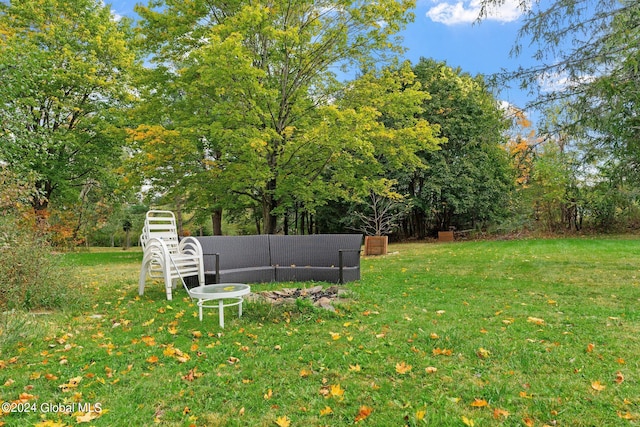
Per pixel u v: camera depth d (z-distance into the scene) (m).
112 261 12.77
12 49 10.21
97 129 15.75
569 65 6.36
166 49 11.81
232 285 4.79
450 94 18.92
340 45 11.50
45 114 15.62
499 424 2.26
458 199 18.47
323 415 2.39
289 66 11.97
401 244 18.78
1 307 4.59
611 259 9.31
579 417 2.32
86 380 2.94
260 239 7.52
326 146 10.84
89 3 16.30
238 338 3.85
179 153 11.14
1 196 5.61
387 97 11.67
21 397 2.62
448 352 3.33
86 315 4.93
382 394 2.63
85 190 20.19
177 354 3.43
